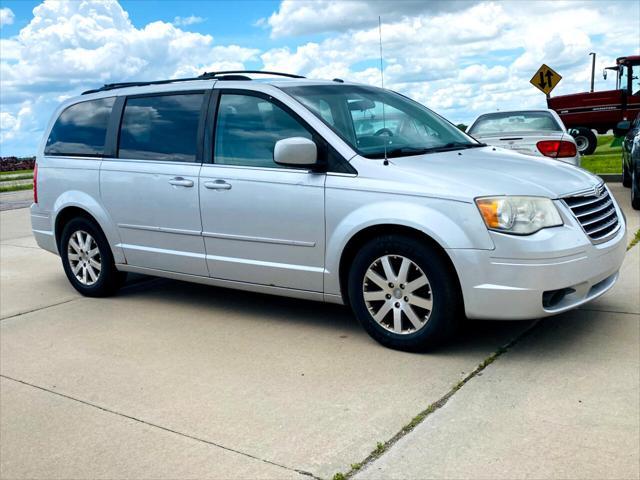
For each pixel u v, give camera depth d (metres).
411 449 3.15
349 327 5.05
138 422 3.64
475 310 4.13
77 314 5.82
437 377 3.98
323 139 4.69
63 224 6.49
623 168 12.32
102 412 3.79
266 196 4.88
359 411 3.60
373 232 4.51
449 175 4.29
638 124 11.36
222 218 5.16
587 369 3.96
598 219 4.38
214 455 3.22
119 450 3.34
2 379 4.38
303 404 3.73
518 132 9.91
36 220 6.64
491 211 4.04
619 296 5.36
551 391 3.68
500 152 5.19
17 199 17.19
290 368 4.28
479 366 4.08
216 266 5.30
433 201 4.19
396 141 4.93
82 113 6.34
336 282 4.68
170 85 5.74
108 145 6.00
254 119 5.08
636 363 4.00
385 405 3.65
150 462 3.20
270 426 3.49
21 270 7.91
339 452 3.17
